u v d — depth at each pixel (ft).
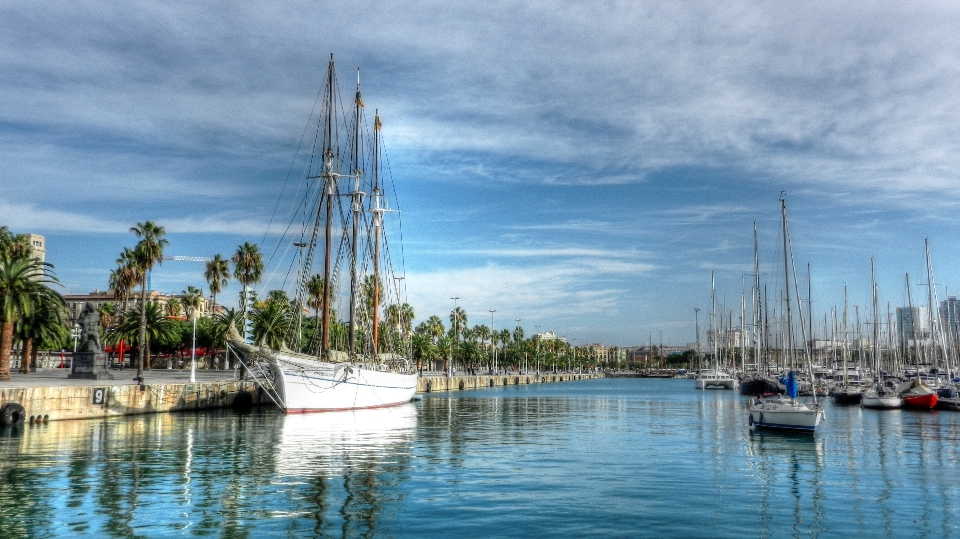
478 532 62.23
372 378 205.57
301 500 73.72
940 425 175.63
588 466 100.63
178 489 78.48
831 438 143.43
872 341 335.67
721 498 78.33
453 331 577.02
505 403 277.85
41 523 63.00
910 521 68.49
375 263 266.77
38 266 202.80
